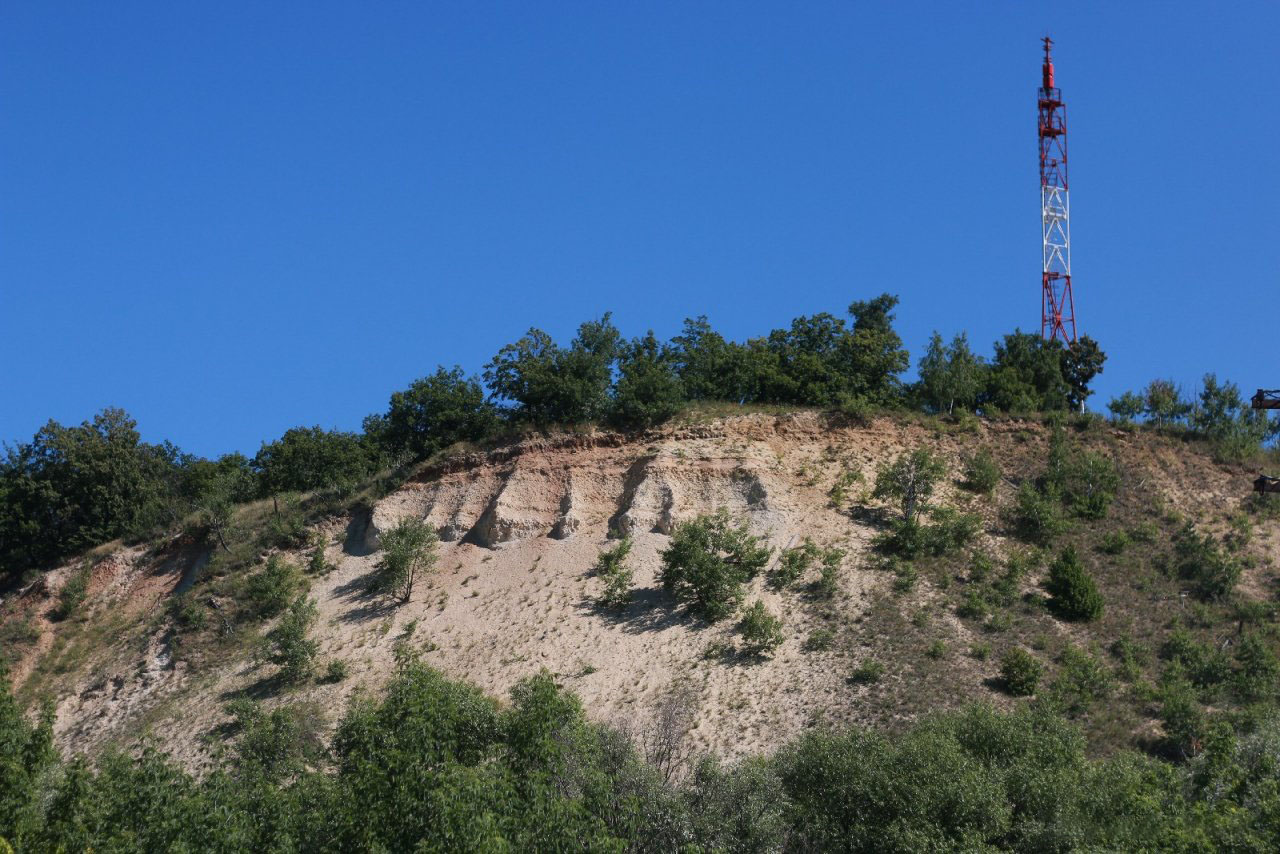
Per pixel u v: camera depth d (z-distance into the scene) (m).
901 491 61.97
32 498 72.44
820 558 58.25
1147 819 35.75
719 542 57.53
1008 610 55.06
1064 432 69.31
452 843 31.30
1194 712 45.06
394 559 60.38
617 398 69.25
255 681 56.34
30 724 46.81
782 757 41.03
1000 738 40.75
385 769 35.44
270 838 34.47
